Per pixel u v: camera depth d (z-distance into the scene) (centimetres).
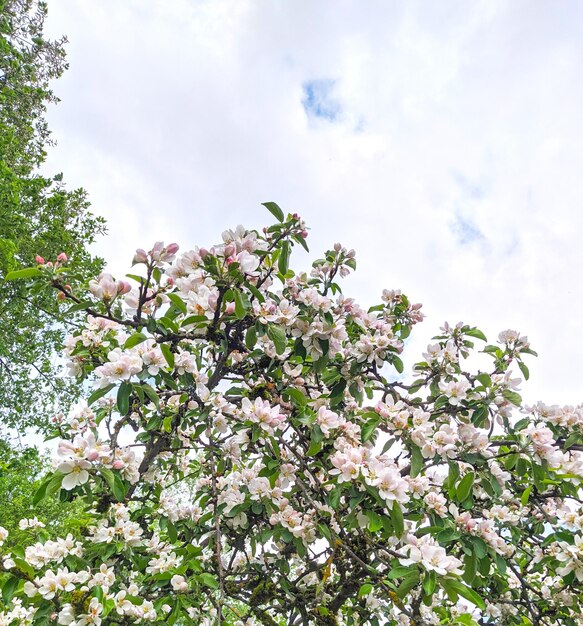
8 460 1114
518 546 370
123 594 268
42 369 1192
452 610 392
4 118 1031
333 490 256
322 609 288
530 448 302
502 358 396
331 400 347
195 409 324
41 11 1060
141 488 427
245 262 256
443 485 332
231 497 335
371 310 439
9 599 238
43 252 1000
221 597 266
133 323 274
